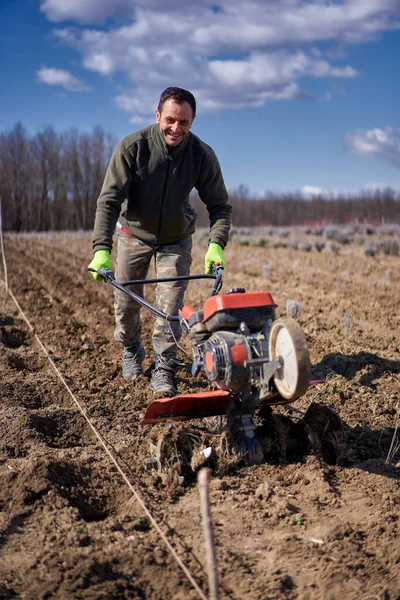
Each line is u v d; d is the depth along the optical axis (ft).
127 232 19.02
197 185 18.10
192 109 16.20
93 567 10.01
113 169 17.38
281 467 13.83
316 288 41.55
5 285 39.47
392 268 53.11
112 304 35.40
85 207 204.33
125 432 16.46
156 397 18.93
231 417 13.98
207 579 9.98
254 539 11.18
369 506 12.36
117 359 23.84
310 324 29.12
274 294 38.60
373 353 23.85
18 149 191.11
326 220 253.03
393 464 14.28
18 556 10.47
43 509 11.85
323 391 19.43
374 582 9.87
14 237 103.76
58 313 32.32
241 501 12.45
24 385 19.94
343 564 10.25
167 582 9.85
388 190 250.37
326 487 12.88
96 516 12.42
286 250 72.79
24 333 27.40
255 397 13.15
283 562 10.43
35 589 9.52
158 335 18.99
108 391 19.88
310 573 10.14
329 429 14.35
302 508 12.28
